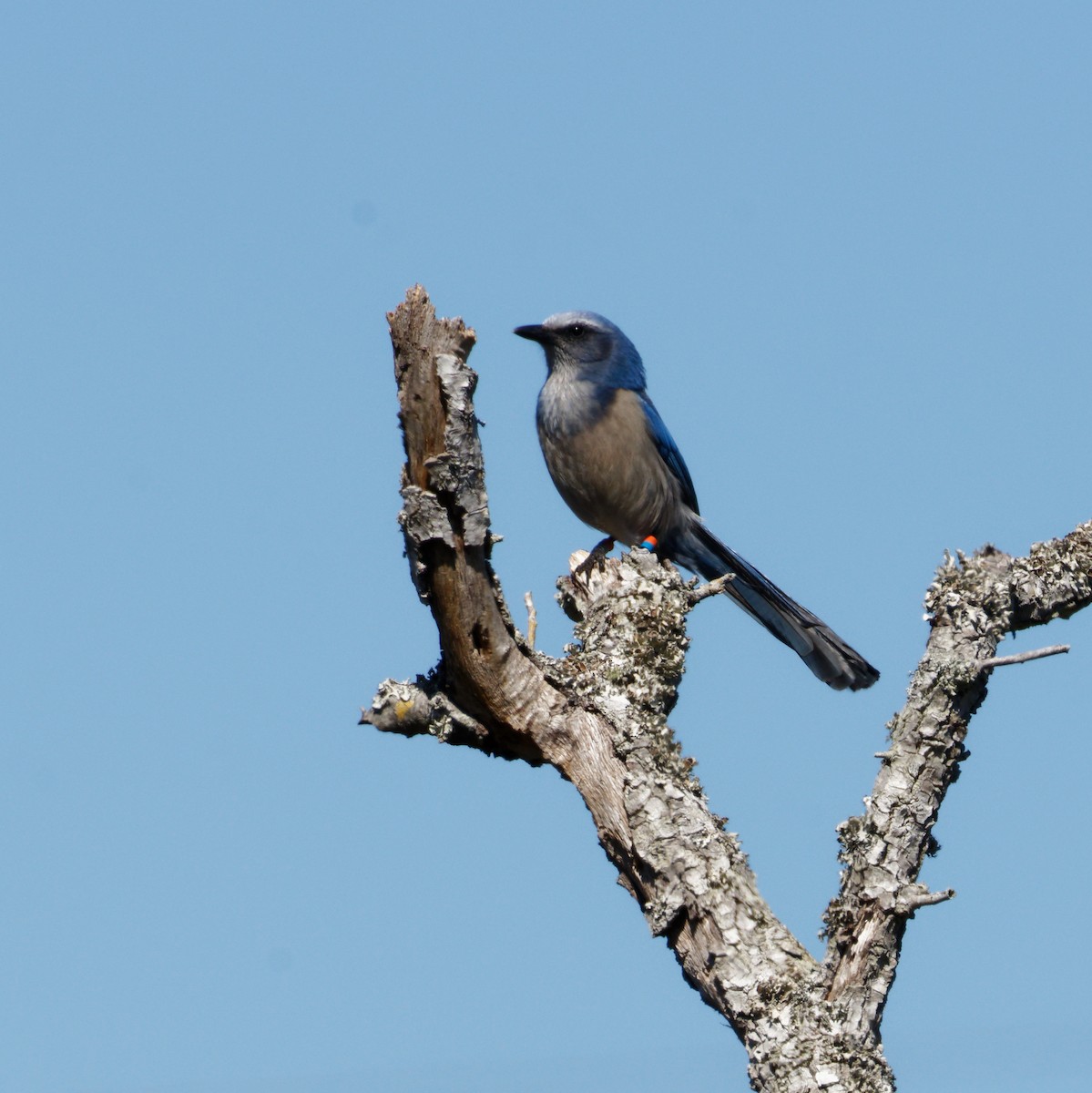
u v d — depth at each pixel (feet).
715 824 37.50
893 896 34.09
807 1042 32.96
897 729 36.40
